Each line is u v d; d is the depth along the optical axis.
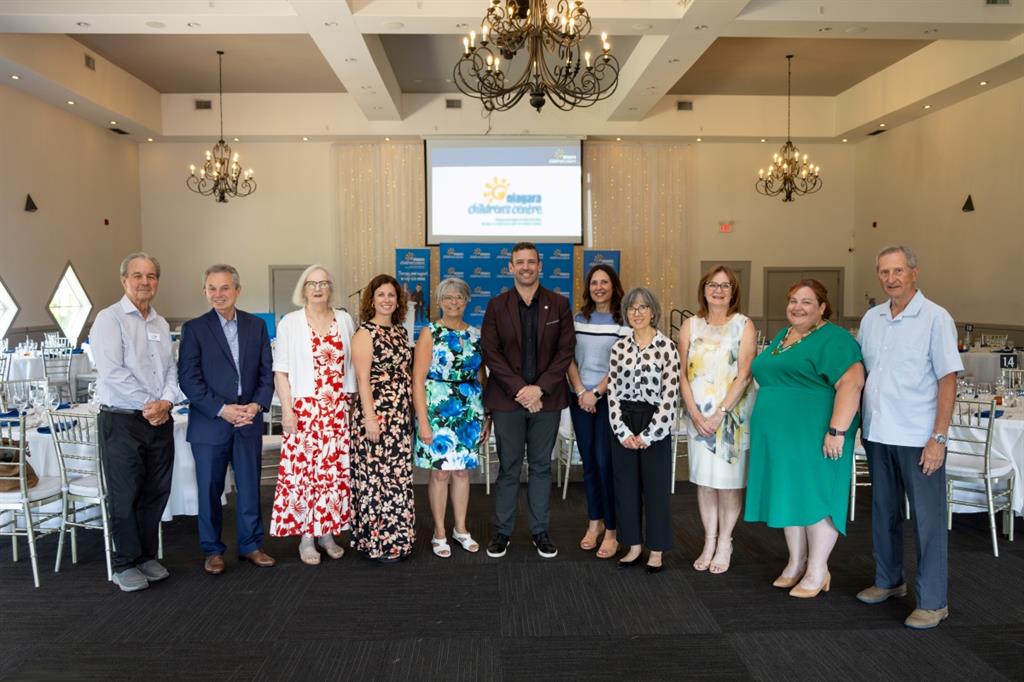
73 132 9.84
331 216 11.98
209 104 11.14
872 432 3.15
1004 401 4.79
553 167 11.45
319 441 3.68
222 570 3.64
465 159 11.40
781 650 2.81
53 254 9.35
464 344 3.81
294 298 3.75
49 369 7.50
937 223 9.94
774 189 12.19
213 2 6.62
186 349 3.60
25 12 6.56
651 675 2.63
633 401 3.55
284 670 2.67
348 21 6.82
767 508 3.30
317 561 3.76
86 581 3.55
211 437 3.60
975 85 8.62
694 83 10.70
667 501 3.57
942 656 2.75
